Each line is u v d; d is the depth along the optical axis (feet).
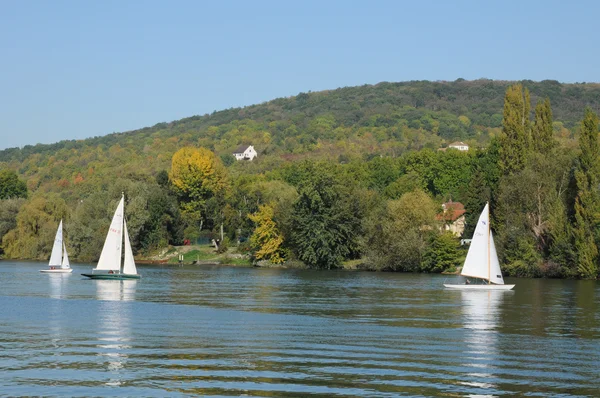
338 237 483.10
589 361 146.82
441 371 136.56
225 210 596.29
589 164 383.65
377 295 276.62
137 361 143.33
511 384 127.75
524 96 465.88
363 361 144.56
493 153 561.43
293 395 119.14
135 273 357.82
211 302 248.11
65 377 129.59
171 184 635.66
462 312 221.46
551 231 388.57
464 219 554.46
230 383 126.21
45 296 266.77
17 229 587.27
